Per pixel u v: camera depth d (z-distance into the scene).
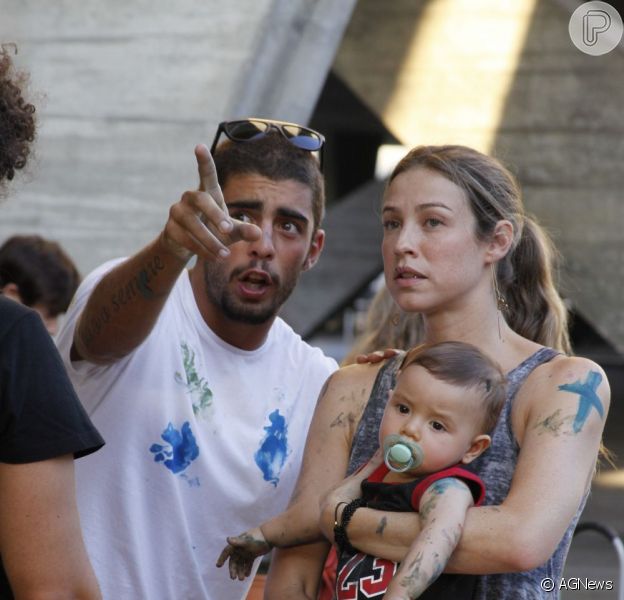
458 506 5.09
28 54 13.91
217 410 6.87
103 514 6.64
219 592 6.91
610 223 20.16
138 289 6.07
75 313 6.79
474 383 5.34
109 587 6.61
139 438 6.69
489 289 5.71
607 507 21.77
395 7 21.02
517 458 5.38
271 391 7.08
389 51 21.11
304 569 5.91
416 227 5.61
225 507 6.85
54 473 4.70
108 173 13.59
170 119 13.45
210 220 5.64
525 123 20.45
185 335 6.89
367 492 5.50
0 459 4.66
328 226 25.53
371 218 25.53
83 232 13.57
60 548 4.71
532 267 7.10
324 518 5.45
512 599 5.21
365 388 5.96
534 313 7.11
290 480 7.05
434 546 4.96
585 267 20.30
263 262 6.79
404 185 5.67
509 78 20.53
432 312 5.69
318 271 25.44
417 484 5.30
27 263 9.55
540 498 5.06
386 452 5.38
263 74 13.41
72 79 13.80
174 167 13.45
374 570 5.24
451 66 20.78
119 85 13.68
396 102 21.09
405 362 5.70
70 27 13.88
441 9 20.83
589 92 20.17
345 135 50.81
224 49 13.42
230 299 6.79
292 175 6.88
